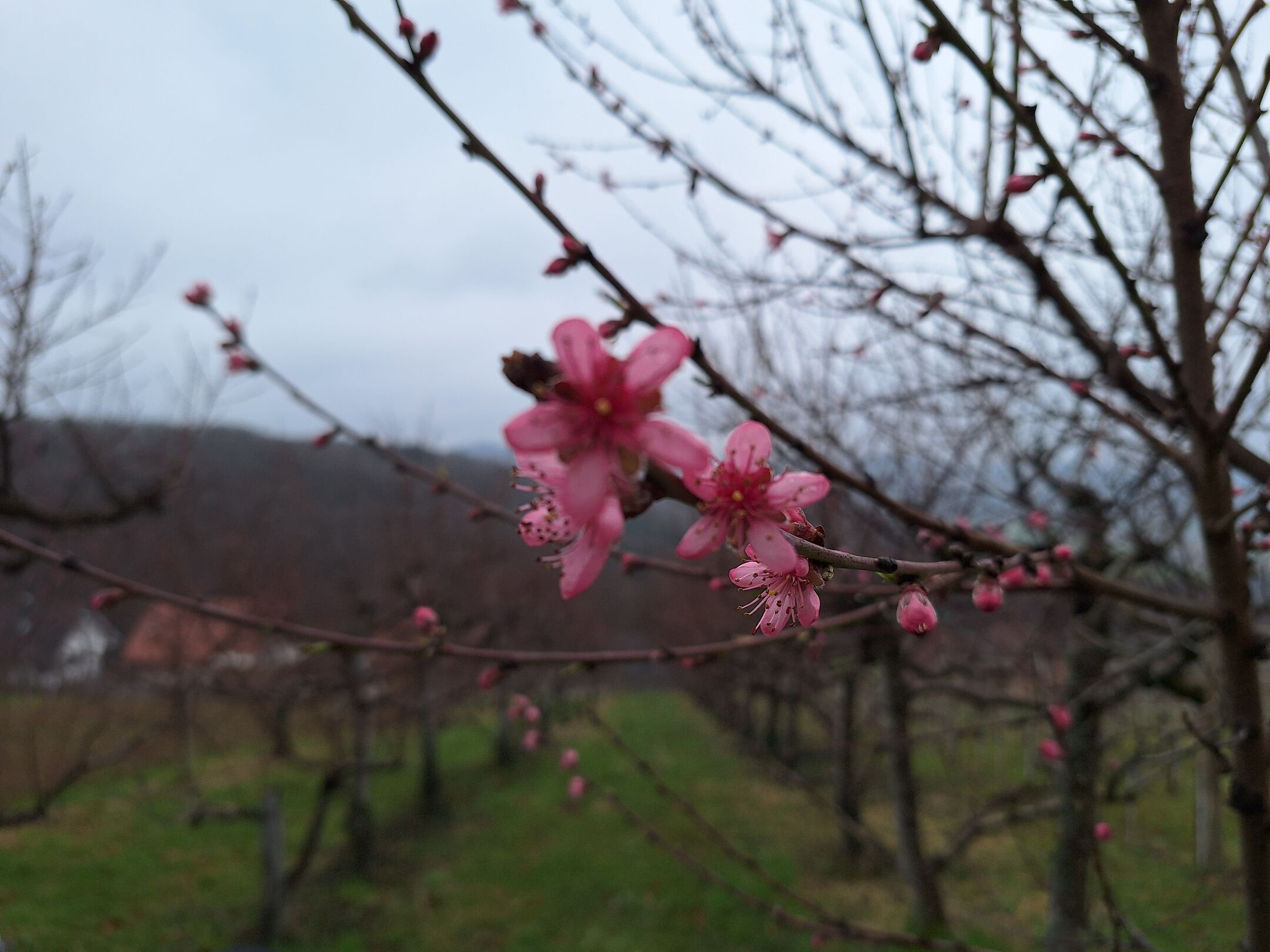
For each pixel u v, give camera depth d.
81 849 9.66
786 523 1.08
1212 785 6.52
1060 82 2.71
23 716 12.33
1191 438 2.37
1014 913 7.18
